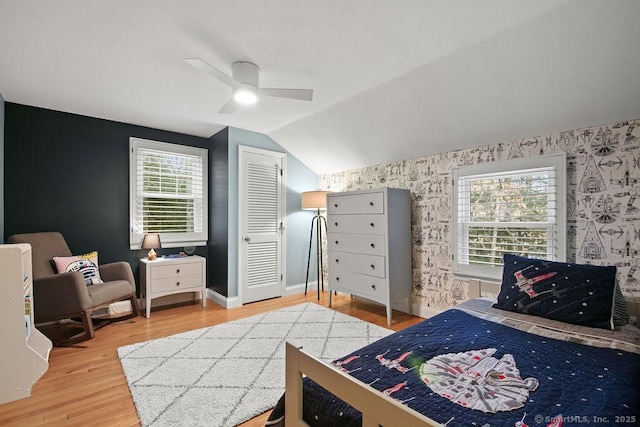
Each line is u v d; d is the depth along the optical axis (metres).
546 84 2.14
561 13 1.66
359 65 2.28
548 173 2.53
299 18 1.74
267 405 1.80
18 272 1.68
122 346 2.59
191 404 1.80
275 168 4.27
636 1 1.52
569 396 1.06
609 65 1.87
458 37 1.92
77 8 1.63
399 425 0.77
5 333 1.64
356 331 2.94
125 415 1.71
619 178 2.21
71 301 2.64
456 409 0.99
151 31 1.85
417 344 1.51
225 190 3.87
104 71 2.36
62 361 2.33
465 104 2.55
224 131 3.87
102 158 3.49
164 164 3.92
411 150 3.41
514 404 1.01
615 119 2.21
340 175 4.46
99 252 3.46
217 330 2.96
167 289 3.50
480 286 2.67
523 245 2.67
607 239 2.26
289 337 2.79
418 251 3.50
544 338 1.58
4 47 2.00
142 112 3.29
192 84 2.60
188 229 4.08
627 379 1.17
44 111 3.16
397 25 1.80
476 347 1.47
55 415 1.70
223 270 3.87
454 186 3.14
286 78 2.48
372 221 3.34
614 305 1.74
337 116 3.28
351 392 0.91
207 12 1.68
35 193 3.10
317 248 4.41
